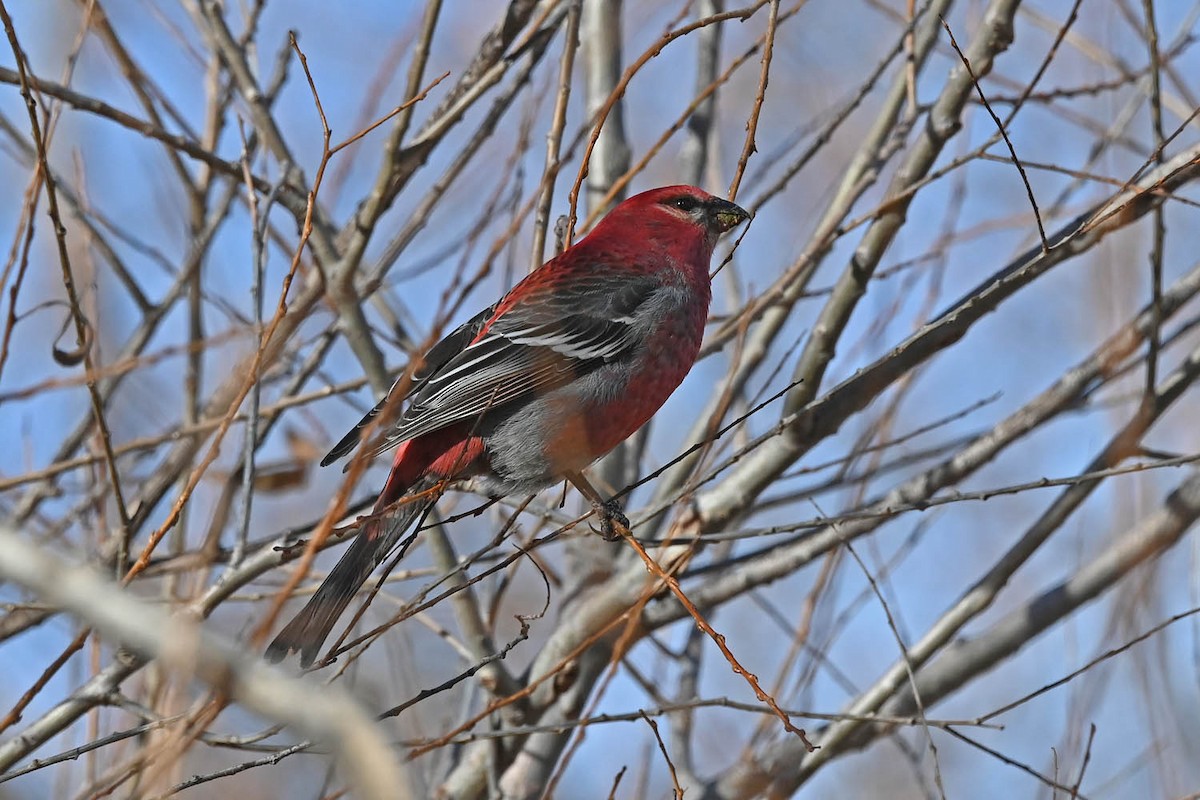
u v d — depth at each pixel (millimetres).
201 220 10234
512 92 9047
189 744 5762
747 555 9406
